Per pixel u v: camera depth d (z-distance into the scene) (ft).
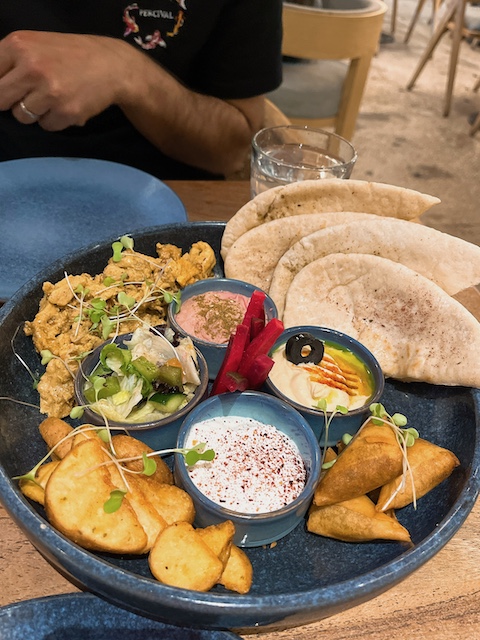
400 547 0.86
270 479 0.91
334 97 3.44
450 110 5.42
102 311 1.12
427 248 1.16
